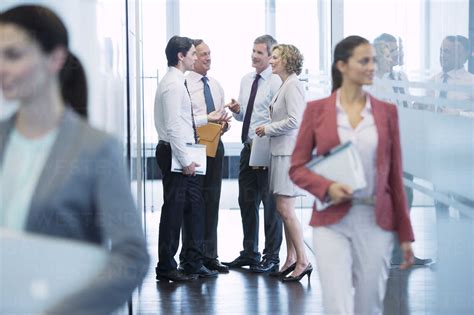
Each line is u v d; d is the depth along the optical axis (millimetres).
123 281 1593
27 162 1696
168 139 5422
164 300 5172
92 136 1698
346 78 3141
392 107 3150
